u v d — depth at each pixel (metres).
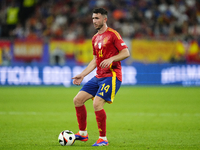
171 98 51.44
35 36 83.12
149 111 37.91
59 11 90.44
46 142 21.44
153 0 94.94
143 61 73.62
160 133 24.98
